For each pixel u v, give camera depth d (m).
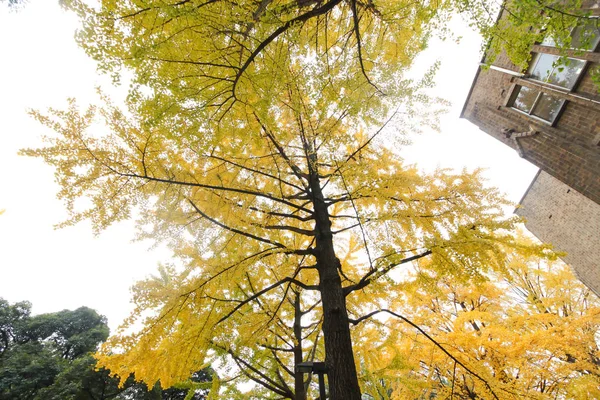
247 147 4.05
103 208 3.14
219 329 3.37
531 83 6.77
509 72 7.38
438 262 3.49
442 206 3.86
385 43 3.91
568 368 4.61
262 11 2.49
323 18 3.70
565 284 7.61
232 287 4.05
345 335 2.89
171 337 3.46
